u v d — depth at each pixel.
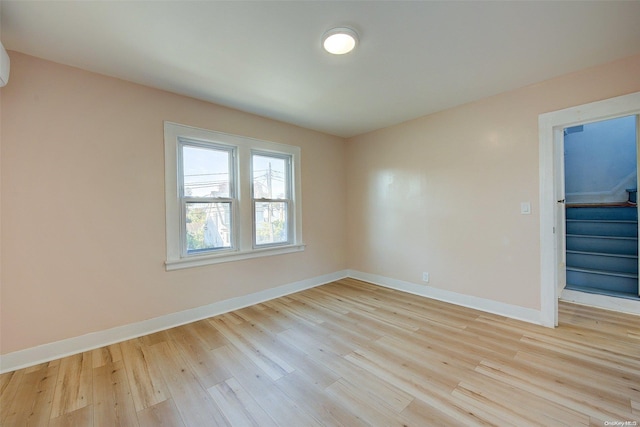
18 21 1.66
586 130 4.04
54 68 2.13
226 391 1.71
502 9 1.62
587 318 2.70
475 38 1.90
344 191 4.50
